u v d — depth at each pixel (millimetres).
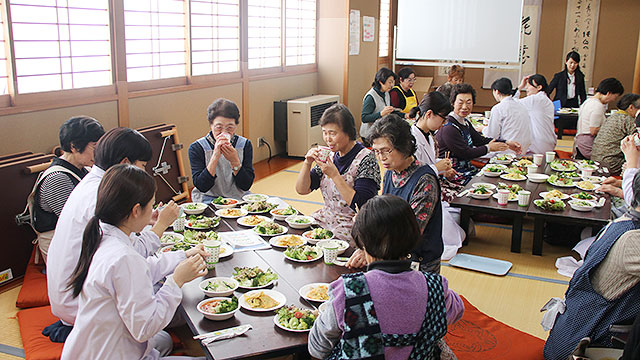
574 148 5770
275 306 1939
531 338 2541
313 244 2533
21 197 3141
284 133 6613
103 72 4059
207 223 2707
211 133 3324
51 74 3658
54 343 2316
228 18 5520
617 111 5230
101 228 1735
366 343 1374
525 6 9609
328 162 2445
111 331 1675
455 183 4141
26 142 3455
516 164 4578
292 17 6914
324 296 1989
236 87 5707
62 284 2100
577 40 9469
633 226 2012
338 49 7566
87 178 2174
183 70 5000
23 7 3422
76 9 3783
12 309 2805
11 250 3107
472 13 8094
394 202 1449
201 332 1773
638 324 1709
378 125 2131
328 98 7043
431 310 1417
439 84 10648
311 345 1527
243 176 3281
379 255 1447
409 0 8367
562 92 8055
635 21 9109
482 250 3771
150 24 4523
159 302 1725
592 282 2092
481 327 2635
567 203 3697
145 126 4441
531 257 3650
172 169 4480
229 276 2174
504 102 5020
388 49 9891
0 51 3314
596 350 1991
